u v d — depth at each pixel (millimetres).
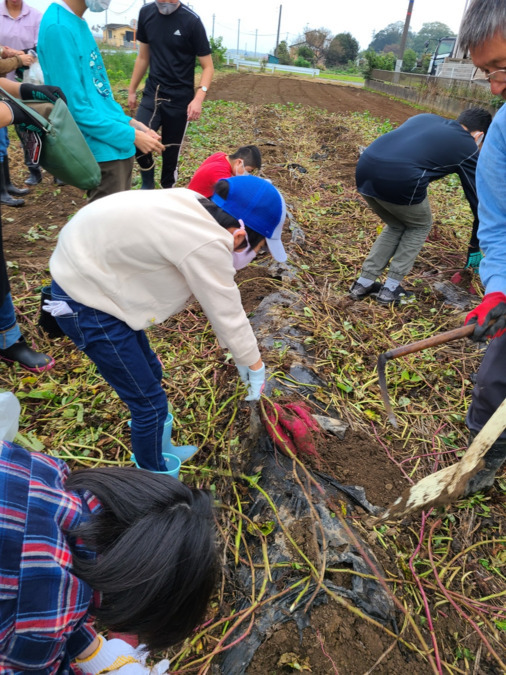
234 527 2131
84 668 1357
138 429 2057
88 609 1061
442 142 3549
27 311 3619
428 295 4383
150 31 5039
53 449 2527
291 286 4160
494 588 2084
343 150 9844
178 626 1059
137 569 971
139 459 2164
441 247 5363
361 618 1804
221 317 1819
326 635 1753
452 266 4945
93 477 1101
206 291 1755
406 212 3771
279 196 1904
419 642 1808
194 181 3318
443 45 27828
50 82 3213
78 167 2584
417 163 3527
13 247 4613
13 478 1007
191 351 3314
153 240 1681
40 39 3105
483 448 1662
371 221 6008
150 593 979
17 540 944
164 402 2064
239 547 2062
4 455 1043
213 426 2662
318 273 4625
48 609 970
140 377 1948
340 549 1986
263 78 30844
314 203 6434
